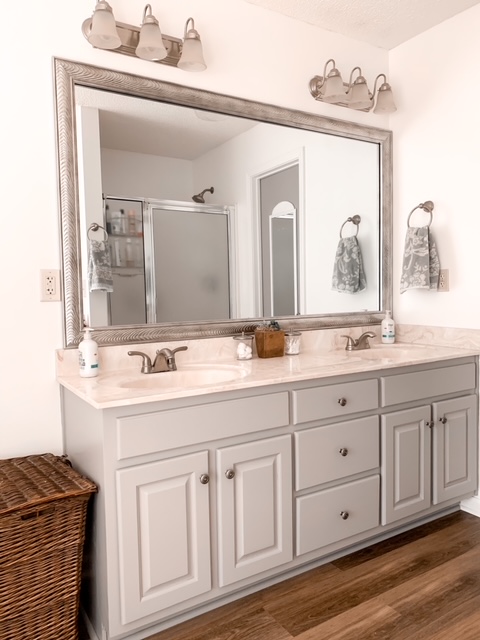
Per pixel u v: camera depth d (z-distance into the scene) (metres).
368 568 1.82
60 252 1.72
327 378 1.77
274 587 1.71
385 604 1.60
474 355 2.23
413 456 2.04
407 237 2.45
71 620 1.37
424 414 2.07
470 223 2.24
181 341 2.00
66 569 1.35
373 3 2.14
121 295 1.86
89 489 1.32
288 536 1.69
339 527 1.82
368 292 2.55
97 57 1.77
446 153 2.34
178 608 1.47
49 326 1.72
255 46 2.14
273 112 2.19
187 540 1.47
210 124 2.05
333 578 1.75
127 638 1.44
